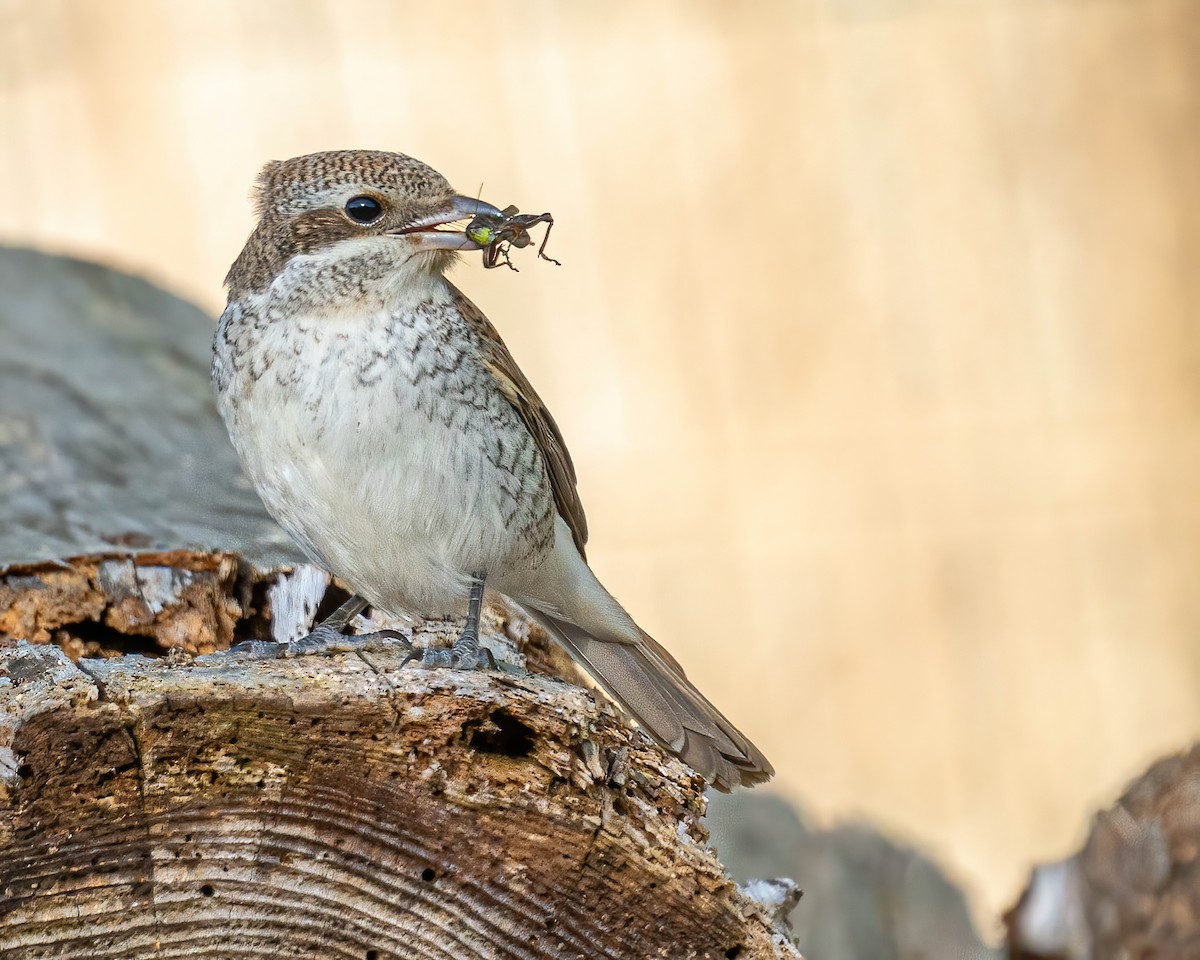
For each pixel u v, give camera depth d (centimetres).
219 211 1528
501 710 401
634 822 407
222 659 429
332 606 621
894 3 1508
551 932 406
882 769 1377
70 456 719
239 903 394
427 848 399
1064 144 1505
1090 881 581
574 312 1499
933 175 1502
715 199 1508
